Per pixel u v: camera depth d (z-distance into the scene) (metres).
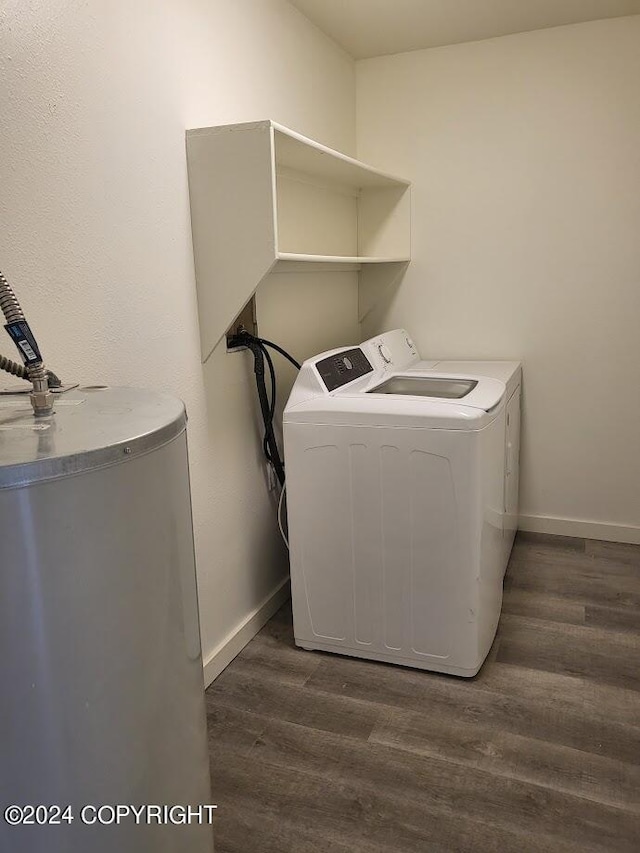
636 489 3.01
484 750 1.79
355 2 2.42
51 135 1.40
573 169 2.83
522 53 2.80
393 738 1.85
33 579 0.83
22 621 0.83
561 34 2.73
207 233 1.92
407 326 3.23
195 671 1.13
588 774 1.69
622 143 2.74
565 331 2.97
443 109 2.97
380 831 1.55
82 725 0.90
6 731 0.84
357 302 3.27
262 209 1.84
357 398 2.13
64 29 1.42
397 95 3.04
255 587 2.45
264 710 1.99
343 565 2.18
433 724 1.90
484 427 1.96
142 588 0.96
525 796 1.63
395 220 3.14
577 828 1.53
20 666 0.84
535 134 2.85
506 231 2.97
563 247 2.90
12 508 0.80
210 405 2.09
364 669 2.18
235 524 2.28
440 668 2.13
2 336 1.32
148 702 1.00
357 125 3.14
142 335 1.74
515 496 2.95
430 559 2.05
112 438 0.90
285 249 2.53
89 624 0.89
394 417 2.00
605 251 2.85
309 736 1.87
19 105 1.32
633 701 1.97
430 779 1.70
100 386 1.30
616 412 2.97
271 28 2.30
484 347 3.12
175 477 1.02
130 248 1.67
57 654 0.86
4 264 1.32
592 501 3.09
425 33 2.76
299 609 2.28
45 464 0.81
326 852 1.50
